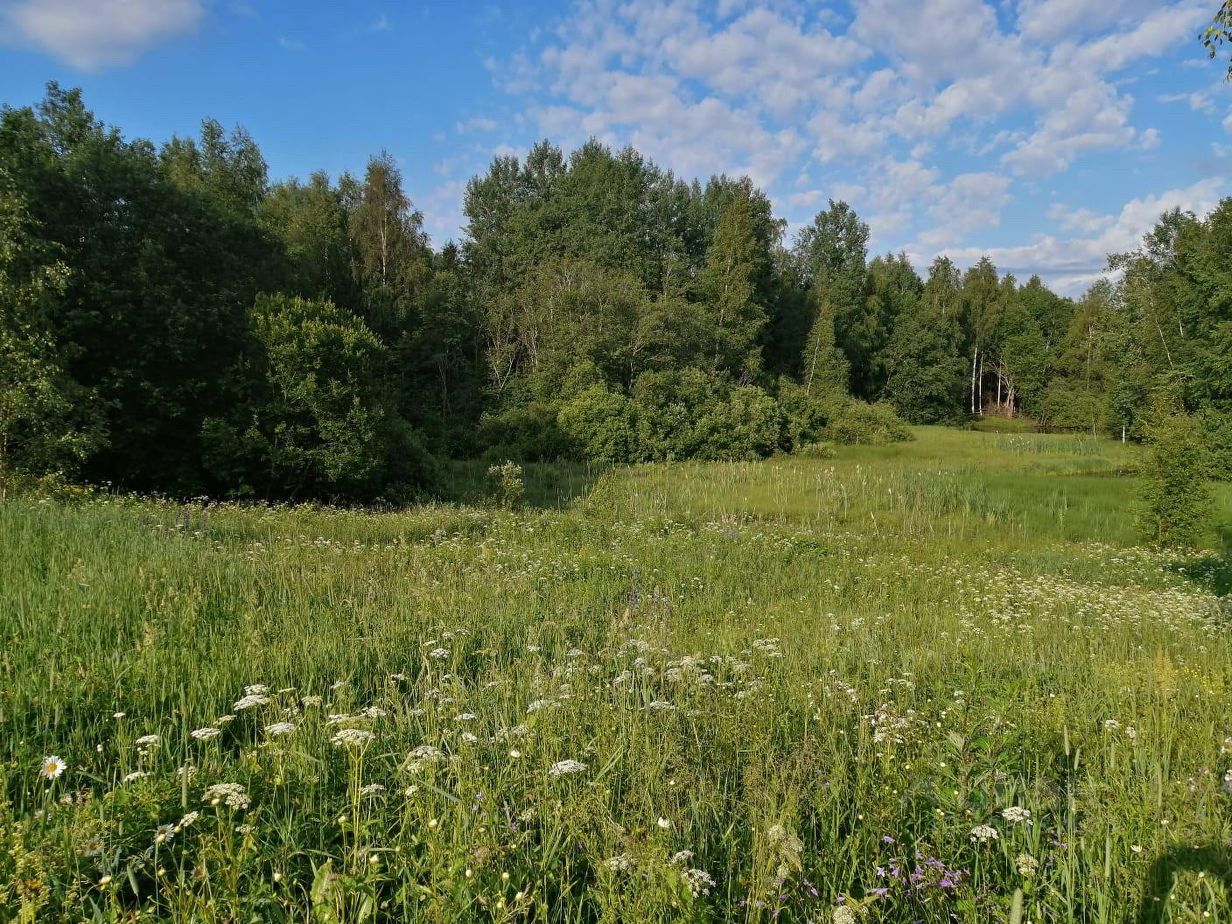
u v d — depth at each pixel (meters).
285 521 14.23
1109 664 6.58
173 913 2.42
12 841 2.67
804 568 12.97
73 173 21.11
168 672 4.85
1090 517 22.48
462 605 7.81
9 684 4.37
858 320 73.44
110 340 21.17
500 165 65.12
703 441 40.41
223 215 26.56
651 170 68.25
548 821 3.16
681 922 2.48
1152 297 42.66
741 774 3.97
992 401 87.69
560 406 39.72
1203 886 2.74
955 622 9.07
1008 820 3.28
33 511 10.05
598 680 5.54
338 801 3.39
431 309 43.59
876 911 2.71
